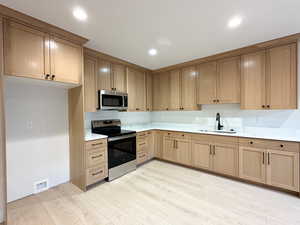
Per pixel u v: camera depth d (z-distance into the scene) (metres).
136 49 2.63
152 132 3.73
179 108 3.56
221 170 2.75
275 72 2.39
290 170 2.12
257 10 1.62
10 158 2.04
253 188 2.38
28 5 1.51
